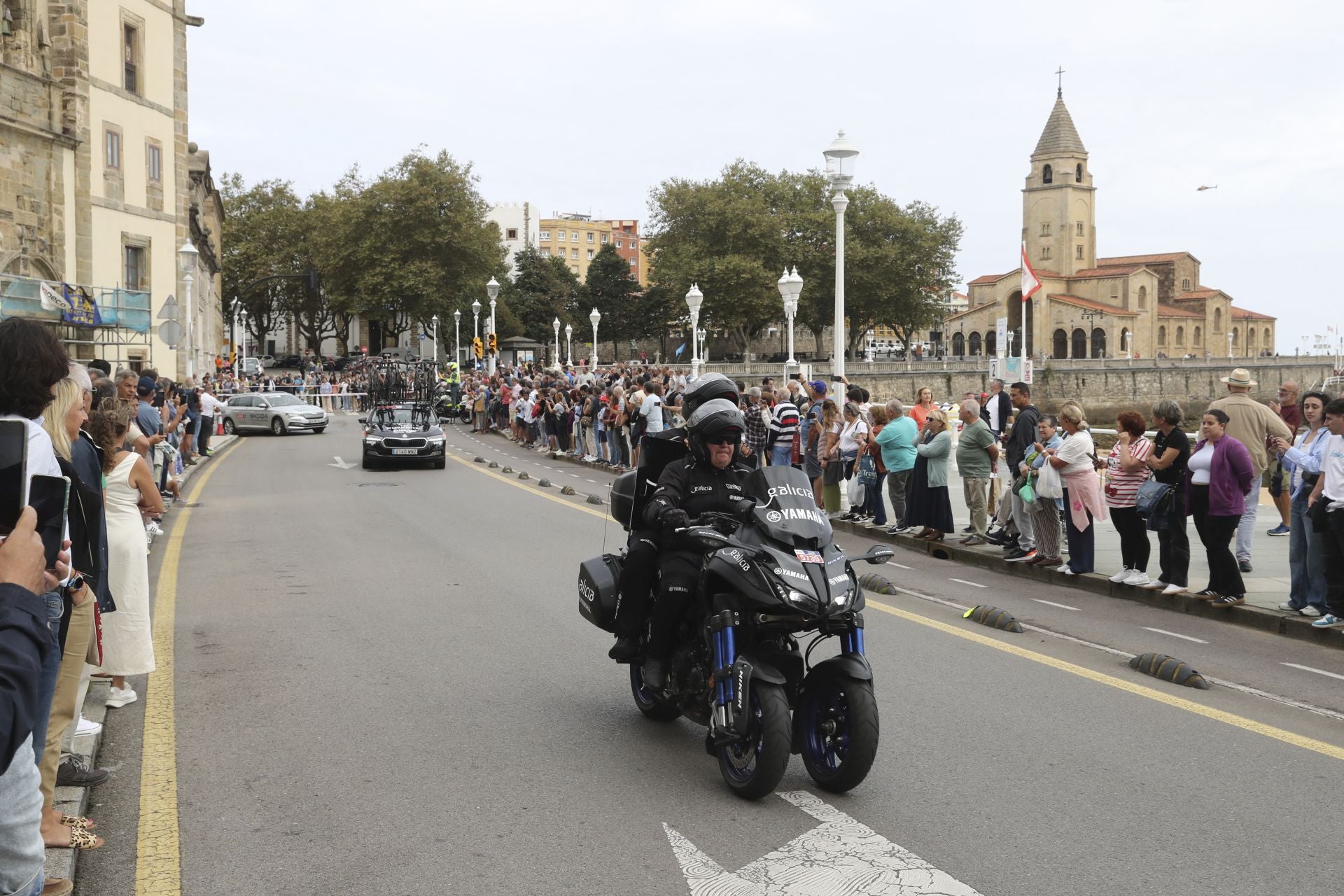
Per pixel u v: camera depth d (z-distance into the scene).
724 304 88.75
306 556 12.62
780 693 5.16
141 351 37.31
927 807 5.16
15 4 31.02
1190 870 4.46
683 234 97.00
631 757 5.90
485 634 8.73
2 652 2.37
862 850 4.65
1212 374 113.38
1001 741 6.15
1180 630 9.33
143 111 37.81
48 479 3.12
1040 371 102.12
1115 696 7.12
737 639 5.41
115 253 36.34
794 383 19.84
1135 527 10.73
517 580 11.09
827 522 5.36
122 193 36.66
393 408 26.11
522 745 6.09
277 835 4.82
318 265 84.56
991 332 133.50
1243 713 6.80
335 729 6.33
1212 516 9.71
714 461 5.80
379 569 11.77
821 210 95.31
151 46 38.44
